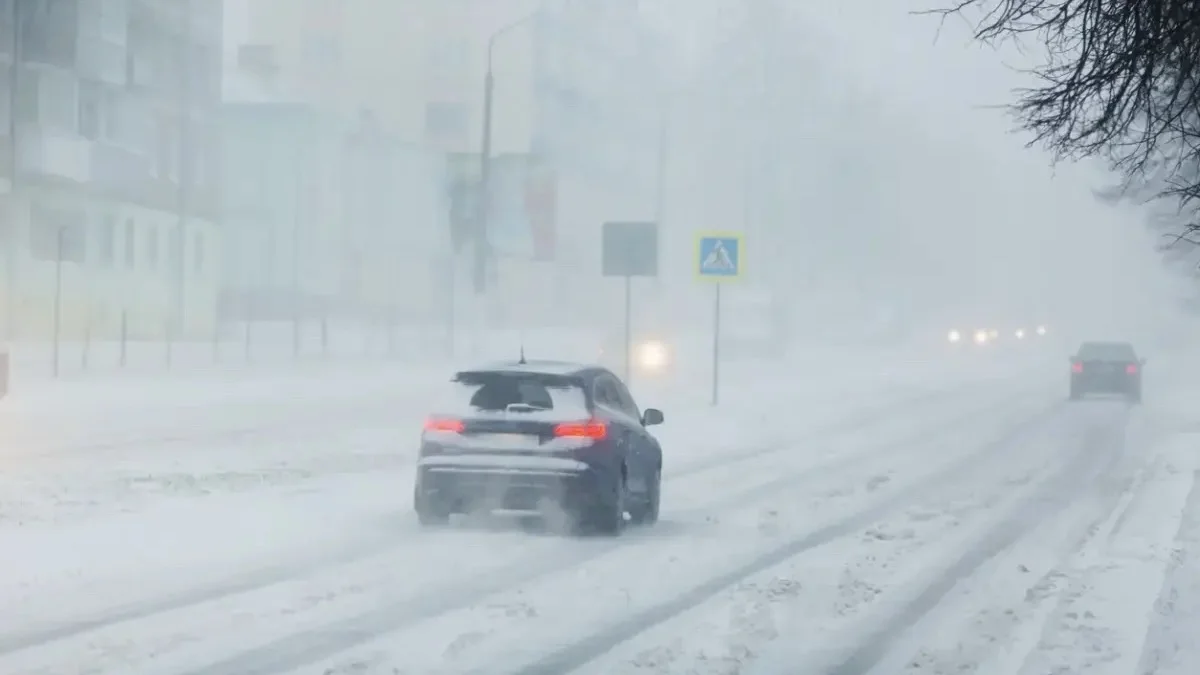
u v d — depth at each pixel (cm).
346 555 3322
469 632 2444
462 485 3738
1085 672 2141
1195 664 2181
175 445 5944
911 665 2225
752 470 5622
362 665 2169
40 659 2181
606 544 3616
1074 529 3934
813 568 3241
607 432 3756
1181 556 3347
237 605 2661
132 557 3219
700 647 2347
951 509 4412
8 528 3619
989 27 2278
